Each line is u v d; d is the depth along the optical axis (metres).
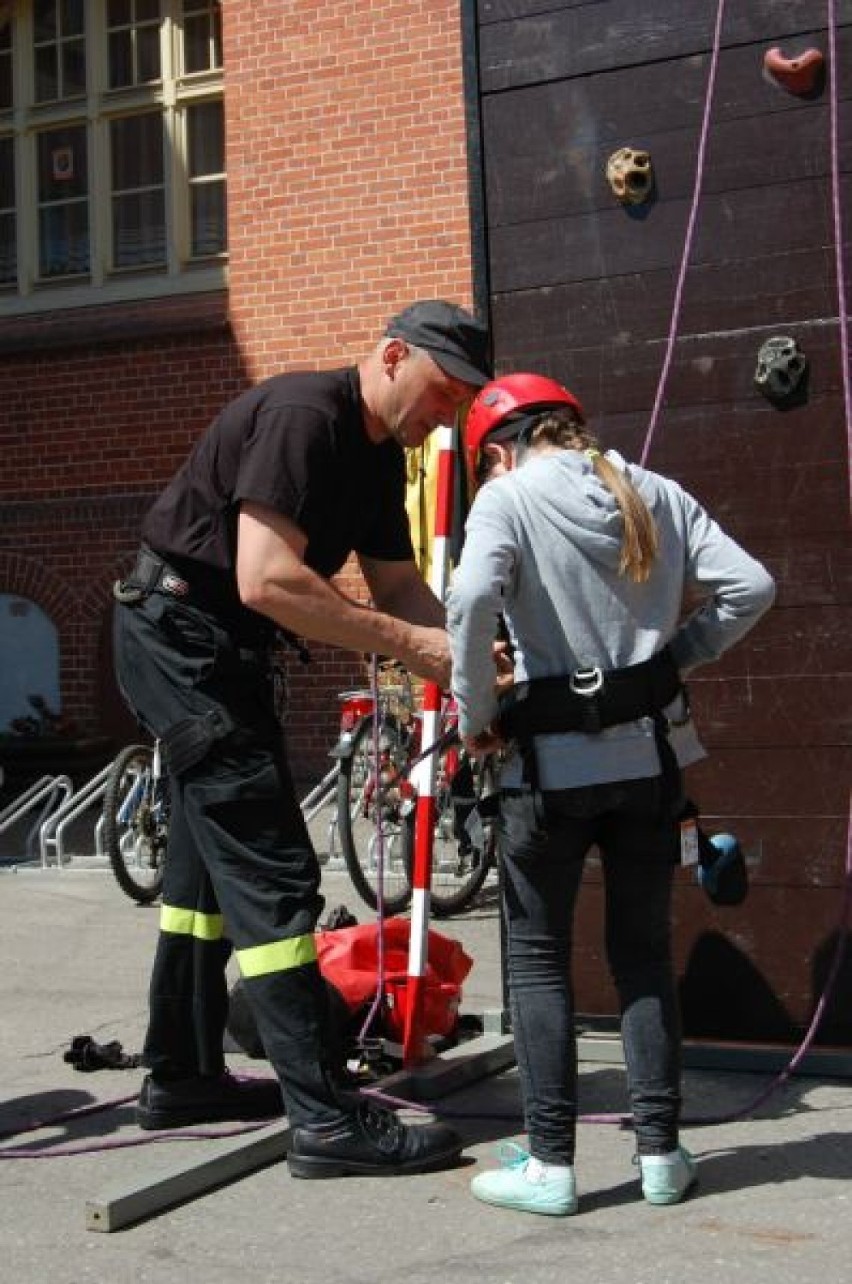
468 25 4.75
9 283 12.69
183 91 12.24
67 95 12.59
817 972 4.45
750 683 4.48
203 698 3.85
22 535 12.25
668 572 3.53
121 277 12.38
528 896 3.52
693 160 4.52
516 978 3.54
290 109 11.55
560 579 3.47
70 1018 5.53
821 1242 3.28
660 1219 3.43
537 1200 3.48
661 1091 3.51
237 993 4.86
